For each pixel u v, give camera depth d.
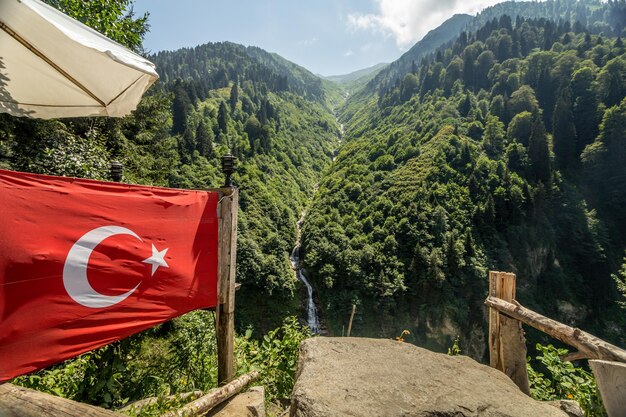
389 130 101.44
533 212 54.59
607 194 58.78
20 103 2.30
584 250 52.22
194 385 4.08
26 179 2.01
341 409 1.52
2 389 1.63
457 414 1.59
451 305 44.59
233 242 3.39
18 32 1.77
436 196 56.16
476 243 50.56
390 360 2.12
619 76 67.31
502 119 77.25
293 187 82.25
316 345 2.30
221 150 76.56
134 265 2.56
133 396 3.51
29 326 1.95
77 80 2.19
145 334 5.38
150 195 2.75
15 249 1.91
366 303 46.78
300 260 55.91
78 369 3.32
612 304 48.12
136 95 2.43
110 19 7.21
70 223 2.21
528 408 1.71
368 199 64.31
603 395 1.51
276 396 3.86
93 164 6.70
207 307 3.20
